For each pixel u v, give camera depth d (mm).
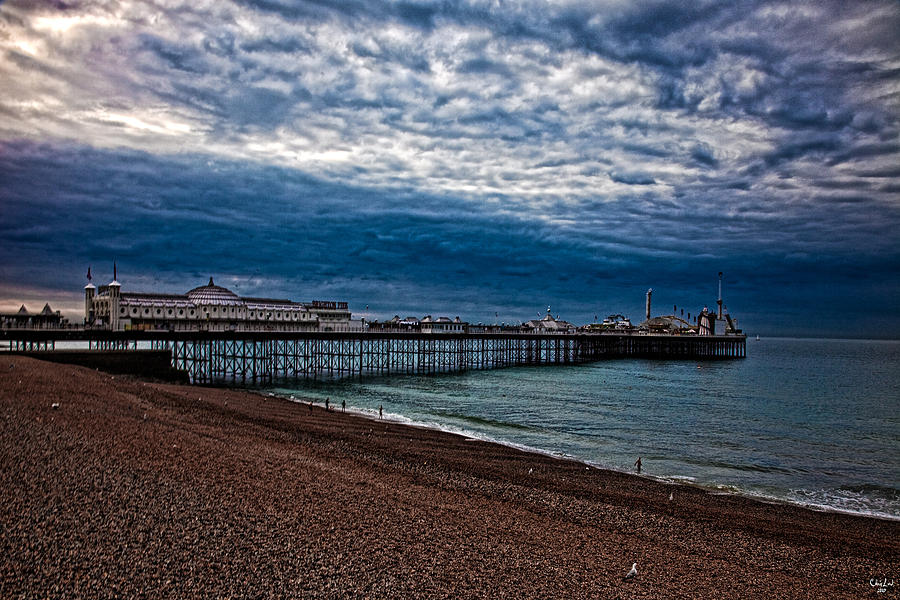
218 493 22344
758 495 32000
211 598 15023
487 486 29141
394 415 52250
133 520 18922
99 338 64000
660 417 56625
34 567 15398
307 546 18609
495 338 113688
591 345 154625
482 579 17797
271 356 78250
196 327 79375
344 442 36875
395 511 23031
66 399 36969
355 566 17656
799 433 50688
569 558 20328
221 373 86938
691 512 27812
